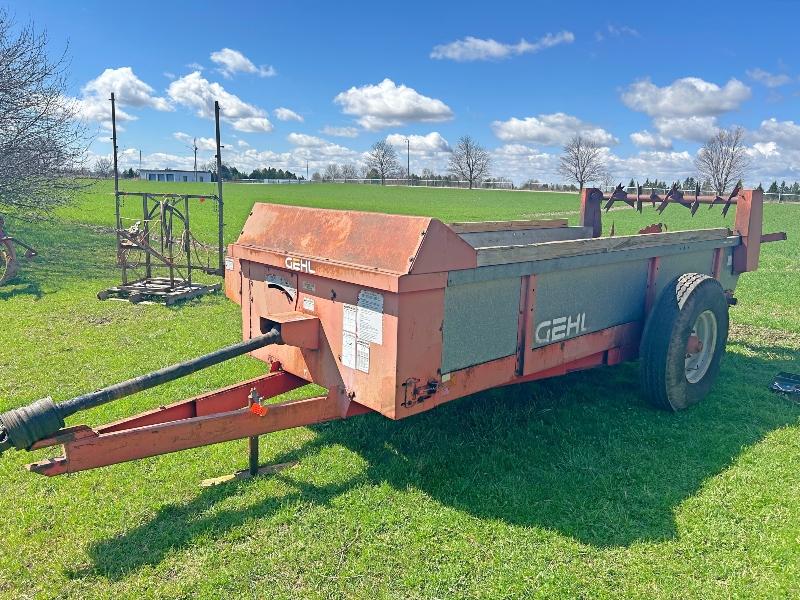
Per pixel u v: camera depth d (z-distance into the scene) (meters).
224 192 59.50
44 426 3.04
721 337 5.58
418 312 3.54
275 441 4.70
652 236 5.20
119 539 3.48
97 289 10.62
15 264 11.13
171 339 7.53
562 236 7.05
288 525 3.60
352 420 5.04
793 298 10.73
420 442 4.64
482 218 34.94
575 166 92.12
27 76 15.26
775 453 4.54
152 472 4.23
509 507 3.80
